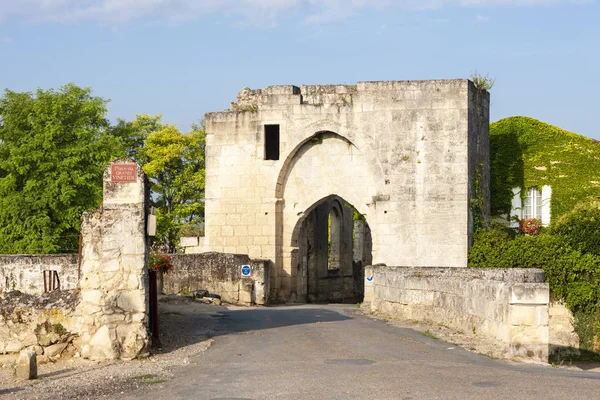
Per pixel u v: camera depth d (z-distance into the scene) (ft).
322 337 59.67
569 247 98.53
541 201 119.34
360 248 157.38
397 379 40.78
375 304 84.58
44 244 125.80
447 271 86.48
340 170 110.93
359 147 109.19
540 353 48.08
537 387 38.04
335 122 110.01
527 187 119.44
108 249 51.80
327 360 48.08
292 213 112.88
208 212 114.01
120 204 52.13
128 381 43.21
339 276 139.64
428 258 106.42
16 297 51.93
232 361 49.03
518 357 48.08
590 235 98.07
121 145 143.23
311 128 110.83
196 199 169.68
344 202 143.02
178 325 68.23
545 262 98.68
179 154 165.78
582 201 111.14
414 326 66.90
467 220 105.91
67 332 51.47
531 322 48.21
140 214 52.13
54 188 129.29
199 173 164.35
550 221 118.01
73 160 131.75
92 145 135.44
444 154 106.52
